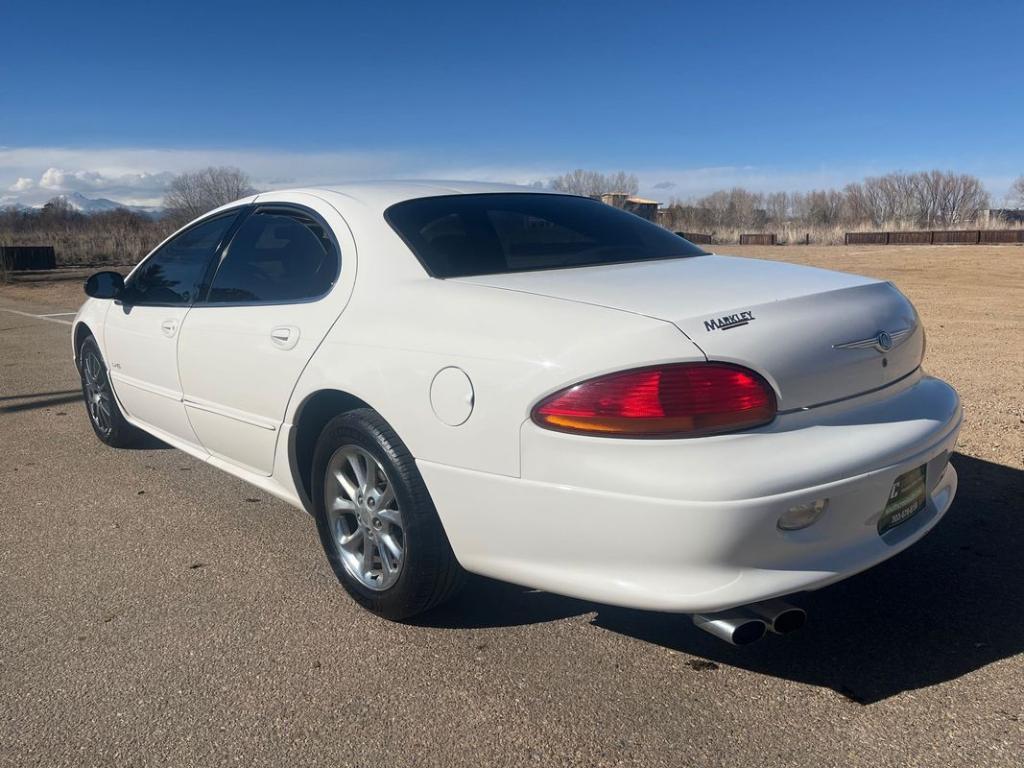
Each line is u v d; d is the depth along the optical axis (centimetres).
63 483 462
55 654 283
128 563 355
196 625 301
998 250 2592
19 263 2412
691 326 232
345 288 311
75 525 400
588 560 240
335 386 297
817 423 243
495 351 251
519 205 349
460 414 257
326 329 308
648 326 233
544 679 262
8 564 356
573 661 272
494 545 259
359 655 279
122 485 457
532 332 248
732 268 304
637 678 261
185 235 431
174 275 422
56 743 236
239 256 376
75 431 577
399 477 277
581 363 234
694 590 227
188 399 394
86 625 302
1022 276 1741
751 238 3822
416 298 286
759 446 229
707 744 229
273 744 234
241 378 348
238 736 238
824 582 237
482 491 256
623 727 237
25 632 298
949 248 2823
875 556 248
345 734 238
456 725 240
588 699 251
